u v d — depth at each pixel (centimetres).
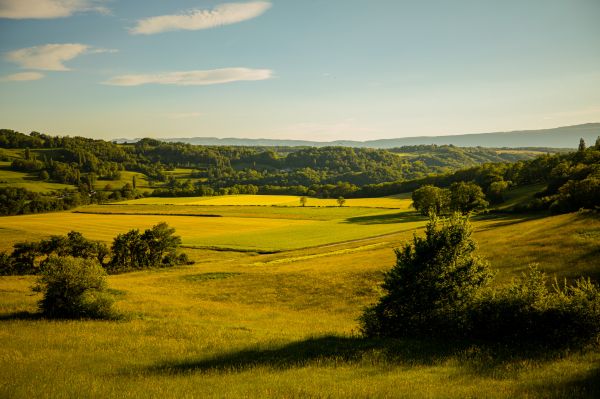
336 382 1454
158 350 2077
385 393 1291
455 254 2148
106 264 6919
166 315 3125
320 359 1831
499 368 1519
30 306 3141
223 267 6228
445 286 2105
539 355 1647
